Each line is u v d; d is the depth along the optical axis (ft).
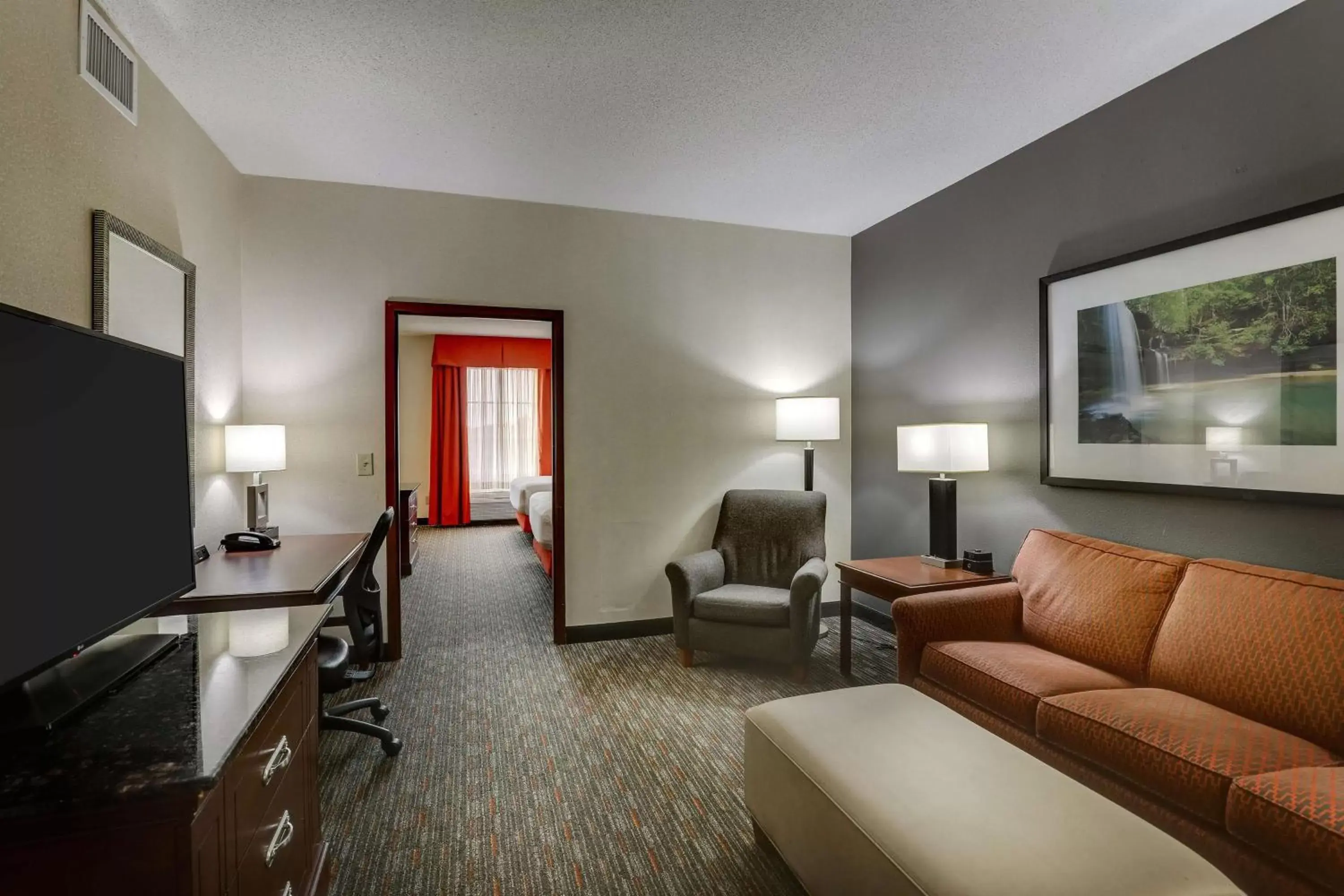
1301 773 4.28
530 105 8.11
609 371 11.78
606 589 11.80
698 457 12.33
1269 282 6.40
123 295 6.47
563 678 9.91
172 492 4.60
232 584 6.21
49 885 2.59
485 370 28.12
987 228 9.99
